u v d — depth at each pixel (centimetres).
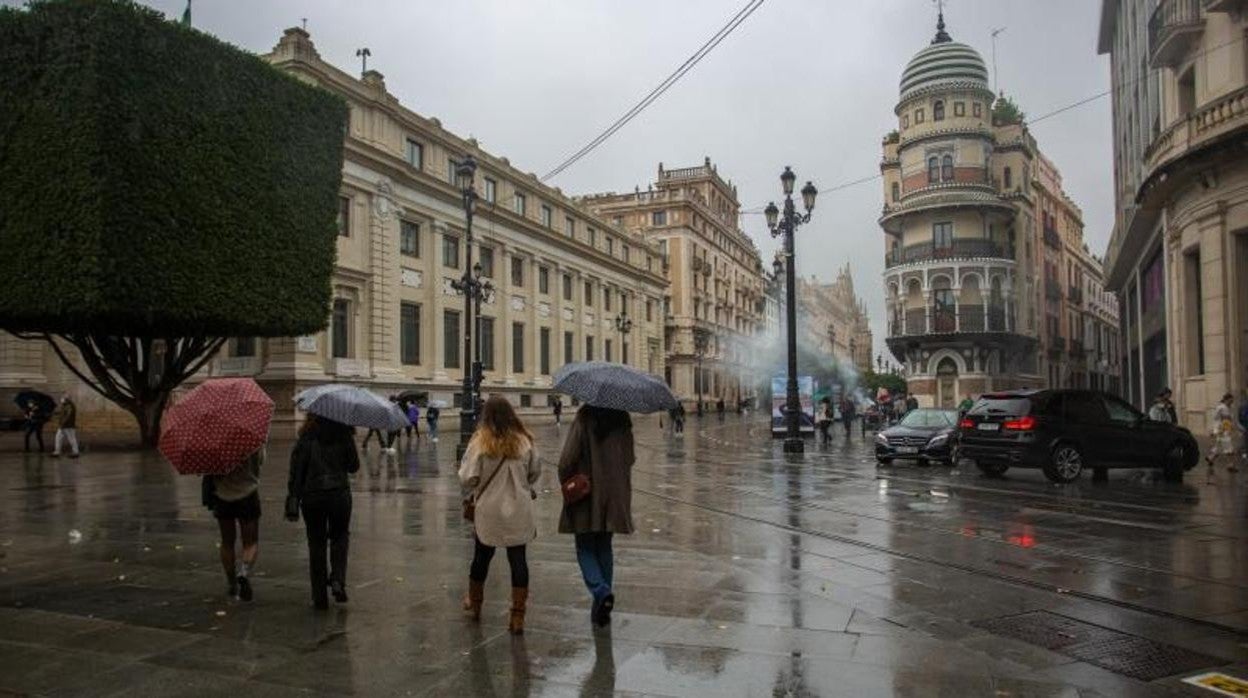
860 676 471
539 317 5116
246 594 639
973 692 447
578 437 575
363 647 525
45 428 3381
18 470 1772
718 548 856
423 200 3959
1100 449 1482
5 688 455
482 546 576
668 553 824
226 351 3288
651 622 577
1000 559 798
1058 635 551
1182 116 2220
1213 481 1516
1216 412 1744
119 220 2017
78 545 876
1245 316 2122
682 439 3275
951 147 4988
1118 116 4091
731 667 486
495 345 4600
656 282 7006
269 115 2431
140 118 2072
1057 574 731
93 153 1992
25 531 967
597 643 530
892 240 5584
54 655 510
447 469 1827
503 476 557
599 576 569
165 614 601
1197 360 2392
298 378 3122
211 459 610
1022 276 5234
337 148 2708
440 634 551
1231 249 2134
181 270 2145
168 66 2141
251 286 2344
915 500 1246
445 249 4184
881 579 712
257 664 493
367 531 959
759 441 3106
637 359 6562
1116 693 447
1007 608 618
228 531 648
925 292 5019
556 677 470
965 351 4969
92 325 2162
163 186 2114
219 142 2264
